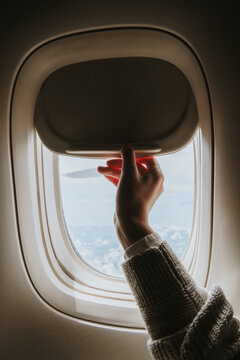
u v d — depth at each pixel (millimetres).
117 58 887
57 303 1039
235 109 838
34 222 1012
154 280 612
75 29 826
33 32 849
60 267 1129
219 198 892
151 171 832
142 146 897
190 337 553
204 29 804
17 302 1056
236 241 896
